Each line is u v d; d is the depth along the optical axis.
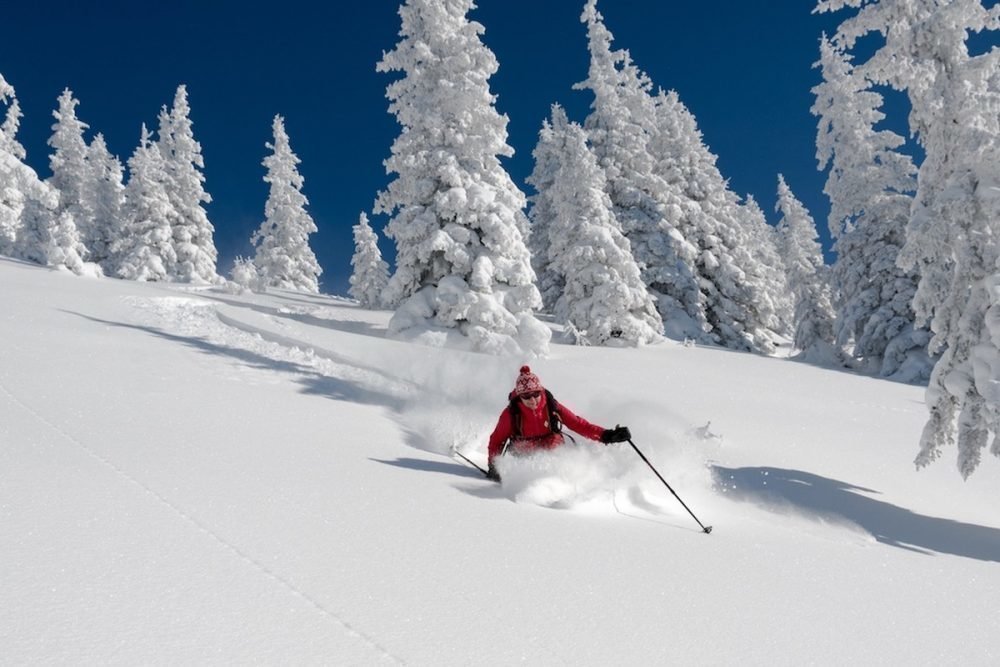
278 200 48.09
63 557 2.27
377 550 2.78
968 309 7.17
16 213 38.66
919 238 8.12
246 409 5.80
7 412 4.34
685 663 2.19
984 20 14.24
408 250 20.64
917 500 6.50
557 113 38.38
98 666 1.67
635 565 3.08
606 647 2.21
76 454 3.57
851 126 26.03
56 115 43.72
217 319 15.46
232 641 1.88
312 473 3.89
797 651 2.41
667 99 36.31
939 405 7.32
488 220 20.34
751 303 33.75
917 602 3.16
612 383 13.32
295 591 2.27
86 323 10.98
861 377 20.80
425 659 1.95
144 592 2.10
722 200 35.34
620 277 24.83
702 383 14.75
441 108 21.41
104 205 44.84
